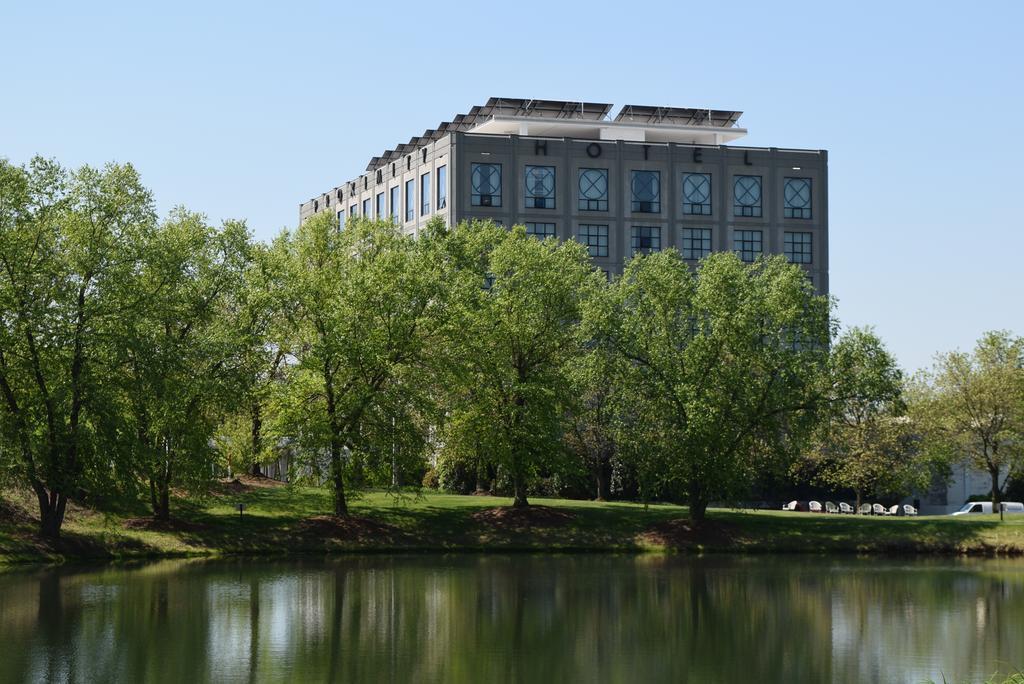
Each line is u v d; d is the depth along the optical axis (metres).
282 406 69.81
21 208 55.03
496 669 33.59
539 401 72.44
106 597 45.47
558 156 125.75
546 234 124.88
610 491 94.56
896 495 112.12
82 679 31.02
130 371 59.53
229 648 35.75
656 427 72.44
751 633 40.16
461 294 72.62
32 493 63.34
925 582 54.19
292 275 69.69
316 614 42.69
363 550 66.31
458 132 123.19
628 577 55.34
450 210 123.00
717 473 70.69
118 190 57.94
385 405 68.38
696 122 140.88
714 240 129.12
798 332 73.00
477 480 93.38
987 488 112.81
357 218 78.94
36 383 57.38
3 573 52.59
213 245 67.31
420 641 37.69
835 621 42.72
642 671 33.75
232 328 67.44
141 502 69.19
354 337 68.25
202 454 62.91
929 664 35.16
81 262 56.38
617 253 126.69
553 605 45.91
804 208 131.62
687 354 72.19
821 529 72.31
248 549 64.19
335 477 69.81
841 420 75.12
